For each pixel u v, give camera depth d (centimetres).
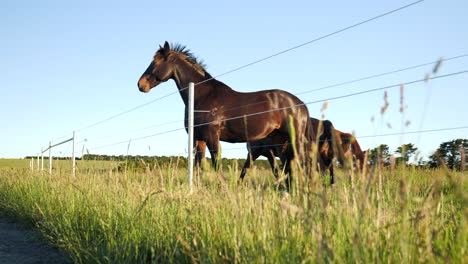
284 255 188
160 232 285
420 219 174
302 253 186
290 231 202
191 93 541
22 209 563
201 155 663
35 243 405
